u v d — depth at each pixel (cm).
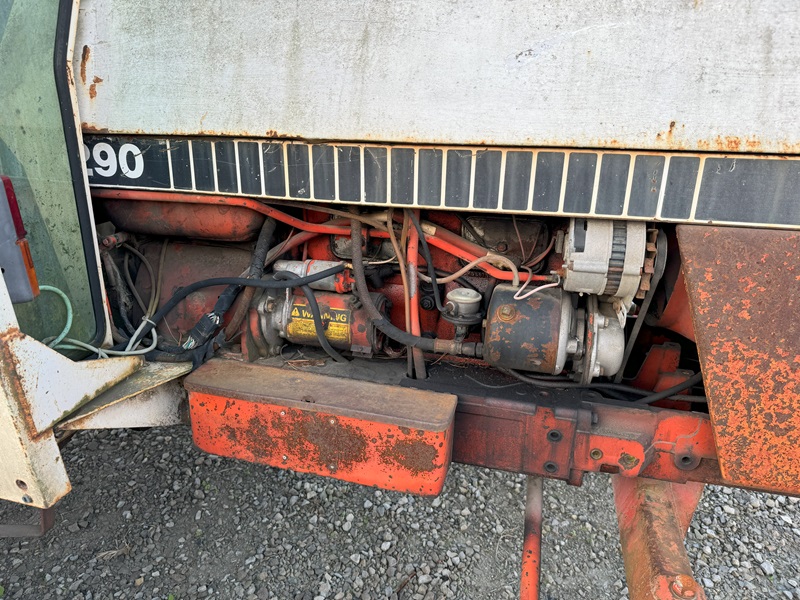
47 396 142
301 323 195
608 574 223
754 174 133
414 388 172
